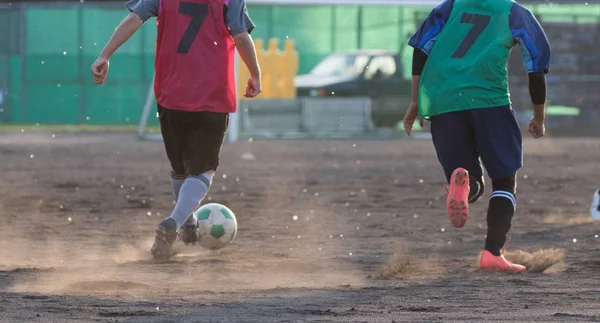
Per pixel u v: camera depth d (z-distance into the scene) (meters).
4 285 12.78
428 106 15.13
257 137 64.31
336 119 65.56
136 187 30.78
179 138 15.83
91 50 75.31
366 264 15.34
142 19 15.40
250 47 15.43
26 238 18.86
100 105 75.44
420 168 40.09
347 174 36.69
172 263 15.16
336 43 72.88
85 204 25.73
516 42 14.91
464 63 14.85
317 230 20.42
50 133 66.12
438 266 15.06
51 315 10.51
